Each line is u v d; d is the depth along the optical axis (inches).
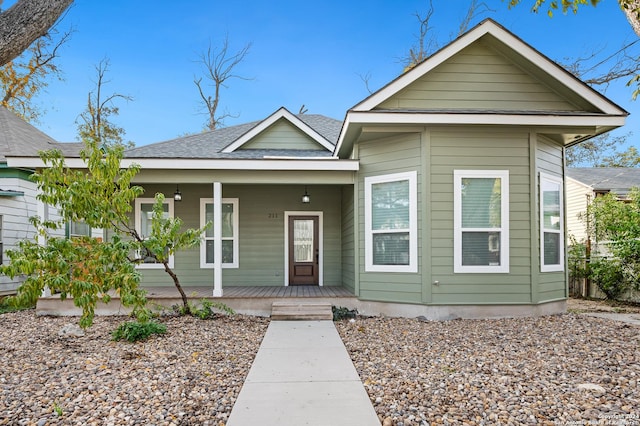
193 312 263.1
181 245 238.5
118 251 188.1
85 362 165.2
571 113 247.8
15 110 722.2
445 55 260.4
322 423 108.7
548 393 129.5
